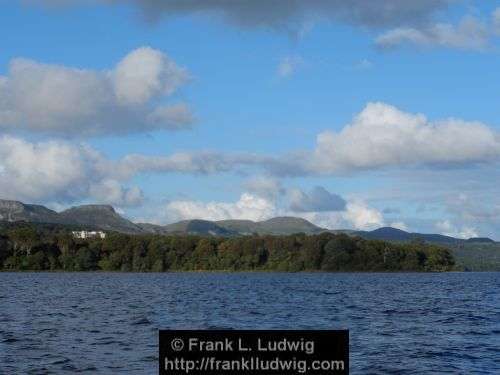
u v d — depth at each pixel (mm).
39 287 151500
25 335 55156
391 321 70438
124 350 46750
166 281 198125
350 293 131125
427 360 44062
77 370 39219
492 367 41812
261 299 108125
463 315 78938
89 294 122188
